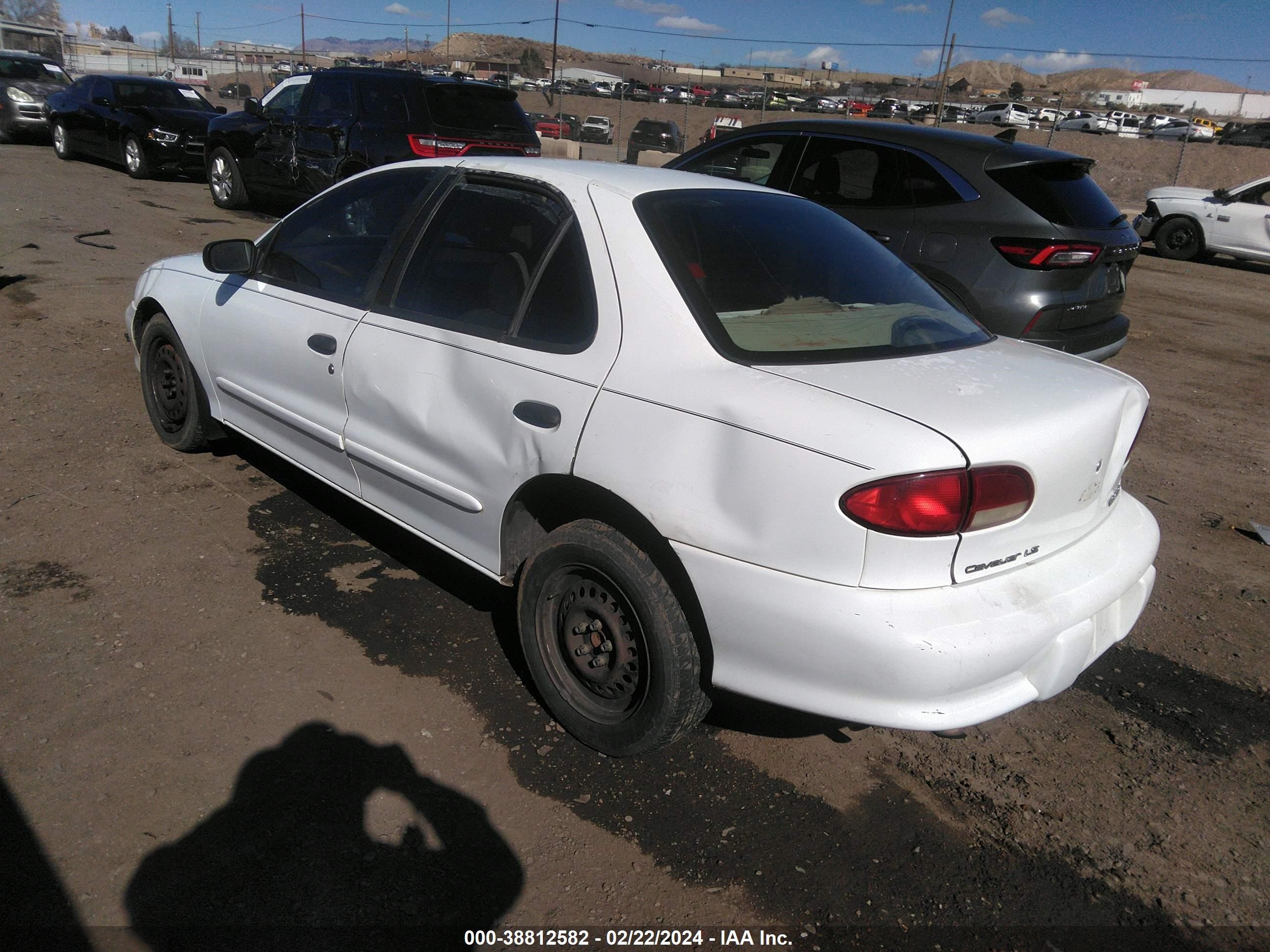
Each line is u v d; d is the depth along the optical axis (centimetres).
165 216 1130
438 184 336
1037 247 564
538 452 272
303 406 366
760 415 231
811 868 244
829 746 293
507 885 231
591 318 271
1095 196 605
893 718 225
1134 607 274
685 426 241
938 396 238
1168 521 485
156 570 359
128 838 234
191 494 425
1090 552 262
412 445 318
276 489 439
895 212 618
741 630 237
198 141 1414
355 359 335
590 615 277
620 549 258
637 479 247
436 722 288
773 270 287
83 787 249
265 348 381
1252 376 810
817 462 221
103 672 296
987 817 267
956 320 308
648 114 4856
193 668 302
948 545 221
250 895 221
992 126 4291
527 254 295
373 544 395
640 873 238
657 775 274
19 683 287
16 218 1024
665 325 257
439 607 351
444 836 244
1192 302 1169
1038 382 260
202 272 436
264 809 247
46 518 391
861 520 218
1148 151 3822
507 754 277
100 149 1490
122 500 414
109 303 730
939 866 248
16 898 215
